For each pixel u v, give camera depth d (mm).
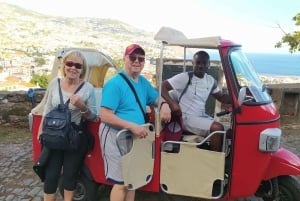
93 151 3922
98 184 4172
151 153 3676
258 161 3566
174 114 3756
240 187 3605
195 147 3609
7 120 8352
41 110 4137
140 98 3383
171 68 5551
